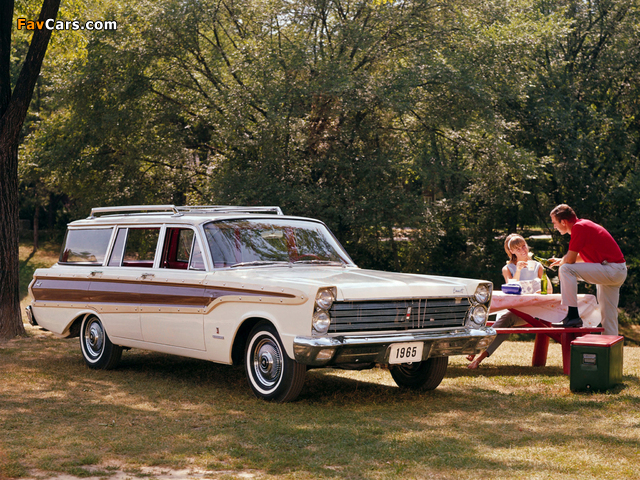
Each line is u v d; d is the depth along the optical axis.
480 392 6.61
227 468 4.07
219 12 22.27
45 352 9.30
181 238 6.89
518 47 23.33
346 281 5.69
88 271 7.83
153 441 4.62
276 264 6.63
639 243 27.98
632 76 28.94
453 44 23.75
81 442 4.57
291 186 21.77
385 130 23.31
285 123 20.41
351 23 22.17
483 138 23.53
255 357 6.12
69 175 25.05
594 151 27.23
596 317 8.03
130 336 7.28
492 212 30.11
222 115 21.55
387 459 4.27
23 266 34.75
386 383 7.14
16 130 11.10
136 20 23.05
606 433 4.95
